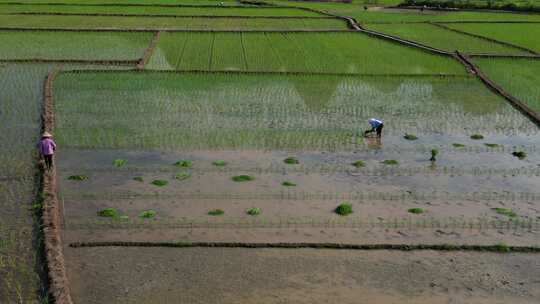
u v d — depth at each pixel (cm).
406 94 3170
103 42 4259
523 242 1670
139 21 5222
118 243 1588
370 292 1427
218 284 1434
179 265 1507
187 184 1995
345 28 5150
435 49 4253
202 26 5062
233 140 2420
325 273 1495
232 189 1967
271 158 2252
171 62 3709
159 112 2738
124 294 1385
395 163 2244
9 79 3216
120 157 2211
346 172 2145
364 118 2753
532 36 5000
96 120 2602
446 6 7275
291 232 1684
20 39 4294
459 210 1866
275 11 6141
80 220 1720
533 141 2531
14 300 1342
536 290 1458
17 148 2248
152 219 1741
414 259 1573
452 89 3306
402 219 1789
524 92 3238
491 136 2581
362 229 1717
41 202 1788
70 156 2200
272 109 2831
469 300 1410
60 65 3559
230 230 1686
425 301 1401
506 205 1914
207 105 2858
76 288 1402
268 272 1490
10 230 1639
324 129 2586
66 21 5091
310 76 3438
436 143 2475
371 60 3916
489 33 5122
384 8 7206
